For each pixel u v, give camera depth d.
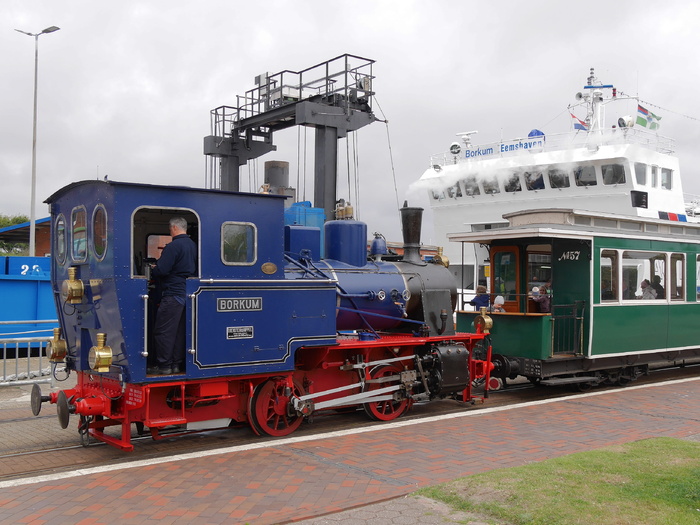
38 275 16.23
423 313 9.68
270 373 7.61
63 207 7.86
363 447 7.20
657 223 13.36
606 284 11.51
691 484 5.39
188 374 6.84
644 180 21.62
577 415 9.06
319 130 12.98
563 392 11.48
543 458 6.71
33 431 8.20
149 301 7.23
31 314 16.06
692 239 13.55
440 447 7.19
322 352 8.14
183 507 5.29
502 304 11.56
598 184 21.58
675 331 12.96
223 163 15.59
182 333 6.95
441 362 9.22
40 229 24.72
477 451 7.00
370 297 9.02
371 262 9.80
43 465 6.66
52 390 10.66
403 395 9.02
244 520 4.98
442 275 10.18
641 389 11.59
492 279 12.38
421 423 8.55
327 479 5.98
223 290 7.14
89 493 5.63
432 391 9.30
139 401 6.61
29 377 11.67
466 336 9.85
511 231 11.08
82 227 7.27
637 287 12.18
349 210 9.84
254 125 14.78
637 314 12.06
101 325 6.87
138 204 6.63
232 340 7.19
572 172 22.05
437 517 4.89
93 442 7.61
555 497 5.07
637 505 4.91
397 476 6.05
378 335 9.17
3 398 10.38
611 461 6.13
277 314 7.57
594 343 11.21
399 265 9.88
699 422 8.59
